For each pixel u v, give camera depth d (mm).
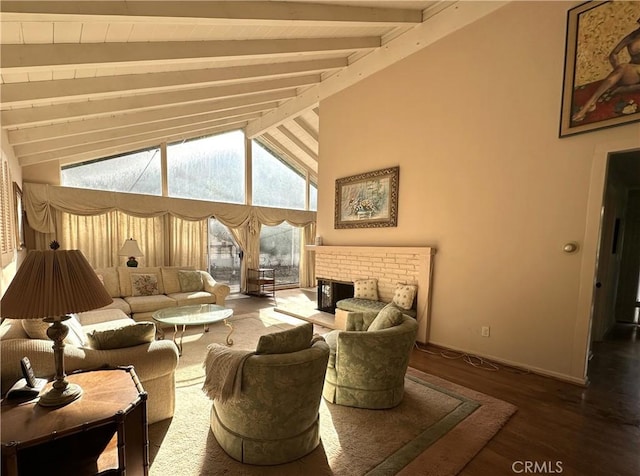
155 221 5797
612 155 2748
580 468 1676
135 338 1971
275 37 3221
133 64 2547
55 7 1705
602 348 3578
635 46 2332
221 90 4242
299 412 1674
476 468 1665
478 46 3268
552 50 2768
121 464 1327
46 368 1642
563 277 2746
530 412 2207
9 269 3062
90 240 5160
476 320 3322
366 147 4484
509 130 3047
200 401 2303
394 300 3863
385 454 1757
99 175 5449
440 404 2295
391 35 4102
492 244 3188
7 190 3088
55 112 3182
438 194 3633
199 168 6535
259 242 7367
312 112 6465
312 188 8586
